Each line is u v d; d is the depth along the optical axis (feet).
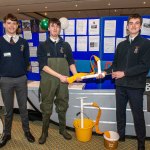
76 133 8.04
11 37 6.77
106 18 7.93
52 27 6.89
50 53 7.03
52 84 7.11
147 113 7.91
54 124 9.57
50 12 30.73
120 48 7.06
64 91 7.41
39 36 8.90
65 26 8.14
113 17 7.87
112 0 22.62
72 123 8.81
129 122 8.17
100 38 8.14
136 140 8.11
